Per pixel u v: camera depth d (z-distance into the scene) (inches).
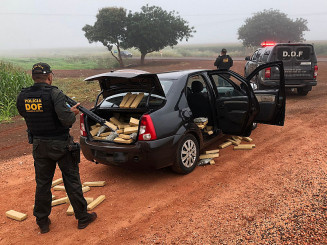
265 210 137.6
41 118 121.3
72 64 1460.4
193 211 142.8
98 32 1309.1
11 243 129.0
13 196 174.6
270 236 118.2
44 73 122.2
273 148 223.5
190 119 185.2
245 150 223.9
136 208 150.4
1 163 233.5
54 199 169.5
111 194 168.1
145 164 164.9
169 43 1418.6
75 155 129.3
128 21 1317.7
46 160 127.5
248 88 202.5
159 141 163.9
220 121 215.2
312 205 137.4
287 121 303.9
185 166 182.9
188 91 214.7
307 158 196.1
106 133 182.7
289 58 419.5
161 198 158.6
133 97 185.0
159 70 1079.6
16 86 447.5
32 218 149.9
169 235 125.4
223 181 172.9
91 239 127.5
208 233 124.3
